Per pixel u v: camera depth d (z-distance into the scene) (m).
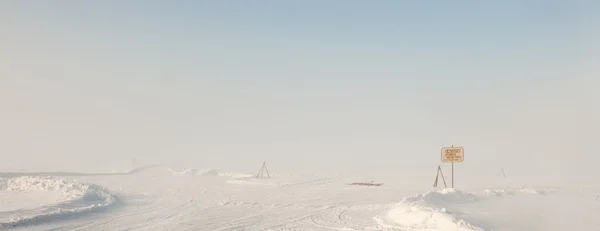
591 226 13.37
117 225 14.00
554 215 15.23
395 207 16.61
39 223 13.38
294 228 13.70
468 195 20.39
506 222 13.72
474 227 12.48
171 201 20.73
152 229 13.38
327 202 21.00
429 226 13.37
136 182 33.31
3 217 13.30
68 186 20.42
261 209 18.17
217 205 19.36
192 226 13.95
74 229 13.08
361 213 16.88
